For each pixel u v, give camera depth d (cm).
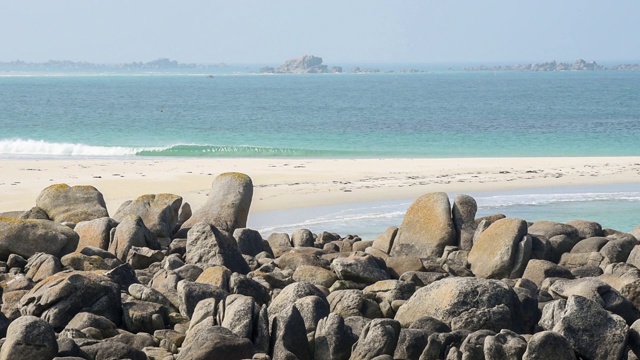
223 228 3778
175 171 7225
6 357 2066
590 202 5878
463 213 3584
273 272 3025
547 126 13962
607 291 2608
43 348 2084
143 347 2294
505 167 7744
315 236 4106
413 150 10081
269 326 2302
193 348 2127
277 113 17912
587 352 2234
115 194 5909
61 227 3241
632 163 8138
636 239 3634
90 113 17638
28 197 5722
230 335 2169
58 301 2448
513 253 3206
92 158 8731
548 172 7369
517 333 2377
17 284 2769
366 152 9719
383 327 2238
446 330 2347
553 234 3631
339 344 2262
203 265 3095
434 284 2495
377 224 5047
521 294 2506
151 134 12250
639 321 2314
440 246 3484
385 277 2889
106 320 2388
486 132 12719
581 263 3341
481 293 2427
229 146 9931
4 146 9631
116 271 2803
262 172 7206
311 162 8150
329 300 2588
